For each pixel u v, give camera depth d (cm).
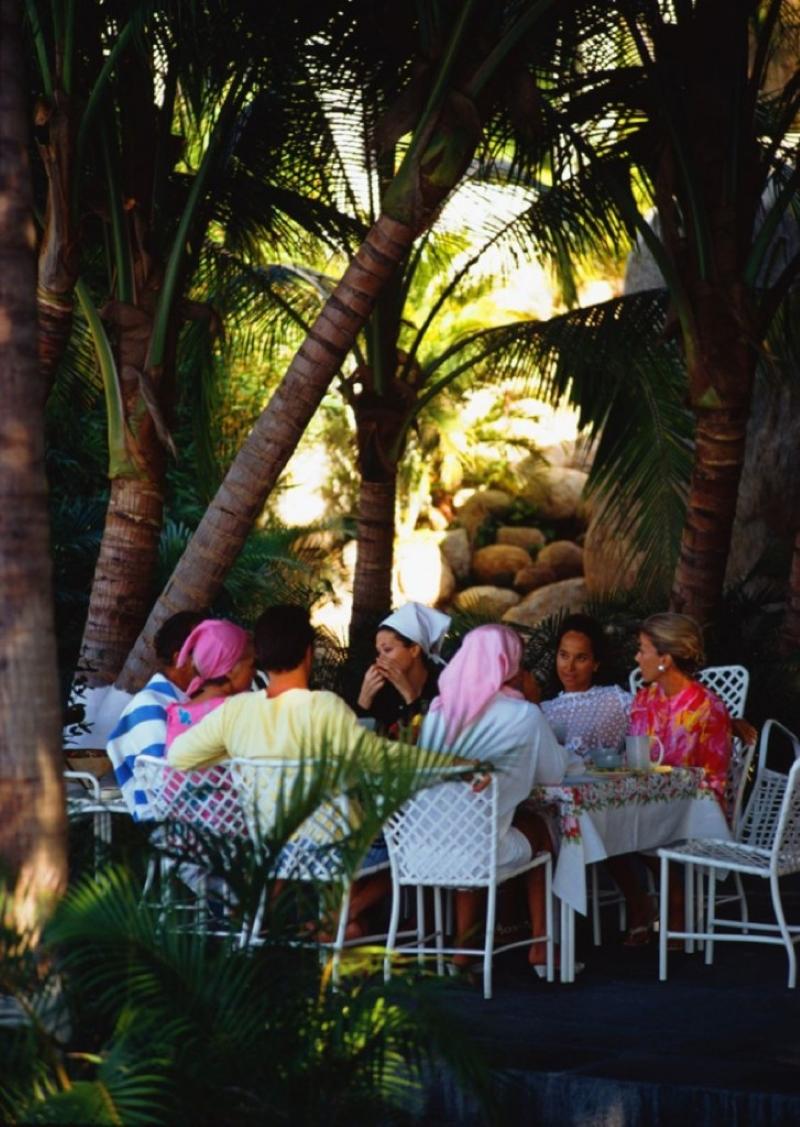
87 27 1134
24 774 454
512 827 775
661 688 905
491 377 1730
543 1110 618
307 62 1257
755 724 1397
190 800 718
